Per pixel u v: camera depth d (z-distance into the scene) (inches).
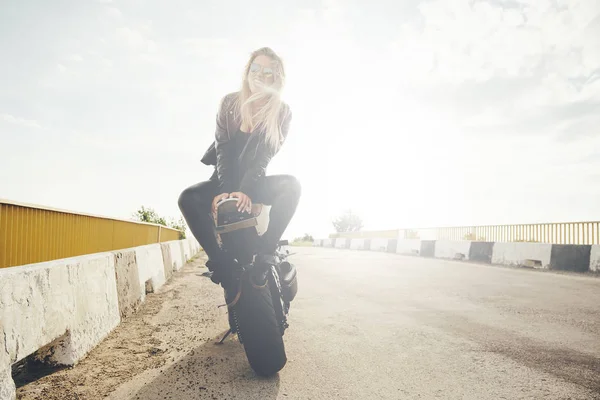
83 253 192.5
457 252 521.0
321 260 495.2
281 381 95.5
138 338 135.3
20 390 90.7
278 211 103.7
